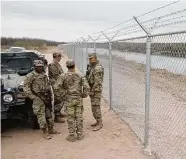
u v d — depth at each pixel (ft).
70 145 17.33
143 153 15.62
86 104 28.53
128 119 21.08
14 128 21.12
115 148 16.53
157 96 19.94
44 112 18.65
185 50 11.62
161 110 21.12
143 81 19.27
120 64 23.84
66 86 18.07
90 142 17.70
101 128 20.26
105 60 29.76
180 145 16.24
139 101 22.11
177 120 20.42
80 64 52.44
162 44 13.79
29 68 24.73
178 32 11.23
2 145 17.52
